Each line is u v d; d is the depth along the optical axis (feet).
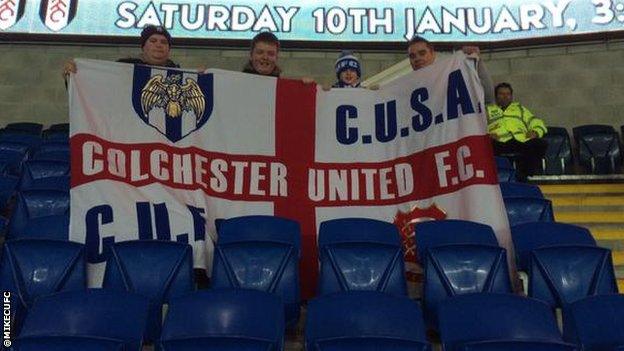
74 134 15.67
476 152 16.14
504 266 14.85
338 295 12.29
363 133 17.47
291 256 14.96
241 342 10.99
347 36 34.19
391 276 14.92
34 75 33.94
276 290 14.60
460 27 34.06
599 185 27.20
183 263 14.58
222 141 16.98
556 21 33.73
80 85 16.07
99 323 11.73
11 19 34.01
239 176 16.90
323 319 12.00
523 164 27.27
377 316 12.03
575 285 14.82
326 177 17.20
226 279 14.65
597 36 33.32
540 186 27.32
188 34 33.88
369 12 34.35
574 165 31.22
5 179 22.09
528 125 27.53
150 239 15.48
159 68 16.89
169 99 16.80
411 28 34.09
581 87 33.32
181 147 16.58
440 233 15.80
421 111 17.10
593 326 12.00
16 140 28.12
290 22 34.27
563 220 23.52
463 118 16.46
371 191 17.06
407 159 17.02
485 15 34.12
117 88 16.38
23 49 34.22
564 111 33.27
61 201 19.24
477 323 11.93
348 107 17.65
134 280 14.25
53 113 33.60
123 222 15.47
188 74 17.12
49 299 12.00
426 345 10.93
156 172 16.14
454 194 16.22
